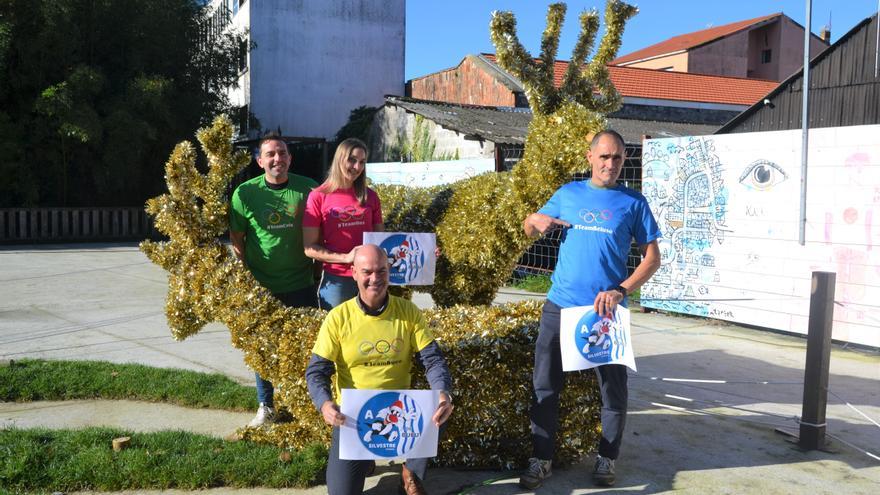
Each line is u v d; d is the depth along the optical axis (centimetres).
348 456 340
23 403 559
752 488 420
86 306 980
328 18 2952
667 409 571
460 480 424
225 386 586
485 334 421
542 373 414
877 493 414
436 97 2880
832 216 805
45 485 397
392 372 362
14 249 1798
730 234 905
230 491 402
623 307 402
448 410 347
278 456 431
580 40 536
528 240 512
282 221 471
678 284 971
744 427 529
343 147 449
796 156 834
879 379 667
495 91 2503
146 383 584
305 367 416
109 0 2034
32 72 1922
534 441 419
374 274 348
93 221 2078
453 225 534
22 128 1944
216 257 460
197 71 2317
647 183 1005
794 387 638
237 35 2522
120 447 441
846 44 1379
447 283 534
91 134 1880
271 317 432
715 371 692
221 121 479
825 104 1411
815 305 482
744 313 891
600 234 405
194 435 471
